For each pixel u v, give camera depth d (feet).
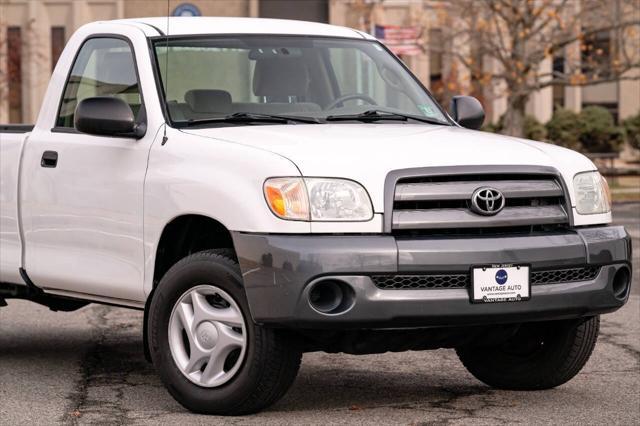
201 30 43.32
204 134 38.70
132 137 40.34
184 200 37.58
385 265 34.73
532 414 38.09
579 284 37.27
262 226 35.37
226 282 36.45
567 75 166.91
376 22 216.13
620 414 38.14
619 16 167.94
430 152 36.68
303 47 44.06
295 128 39.52
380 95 44.14
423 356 48.73
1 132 46.01
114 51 43.24
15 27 231.71
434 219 35.60
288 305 34.71
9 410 38.91
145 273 39.45
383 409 38.75
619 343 51.67
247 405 36.91
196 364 37.50
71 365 47.19
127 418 37.42
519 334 41.42
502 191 36.42
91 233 41.37
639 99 234.38
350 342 36.78
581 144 213.87
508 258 35.81
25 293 47.14
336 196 35.24
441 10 177.47
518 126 165.89
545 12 192.13
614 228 38.55
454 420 37.09
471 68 171.94
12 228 44.65
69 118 43.96
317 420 36.91
